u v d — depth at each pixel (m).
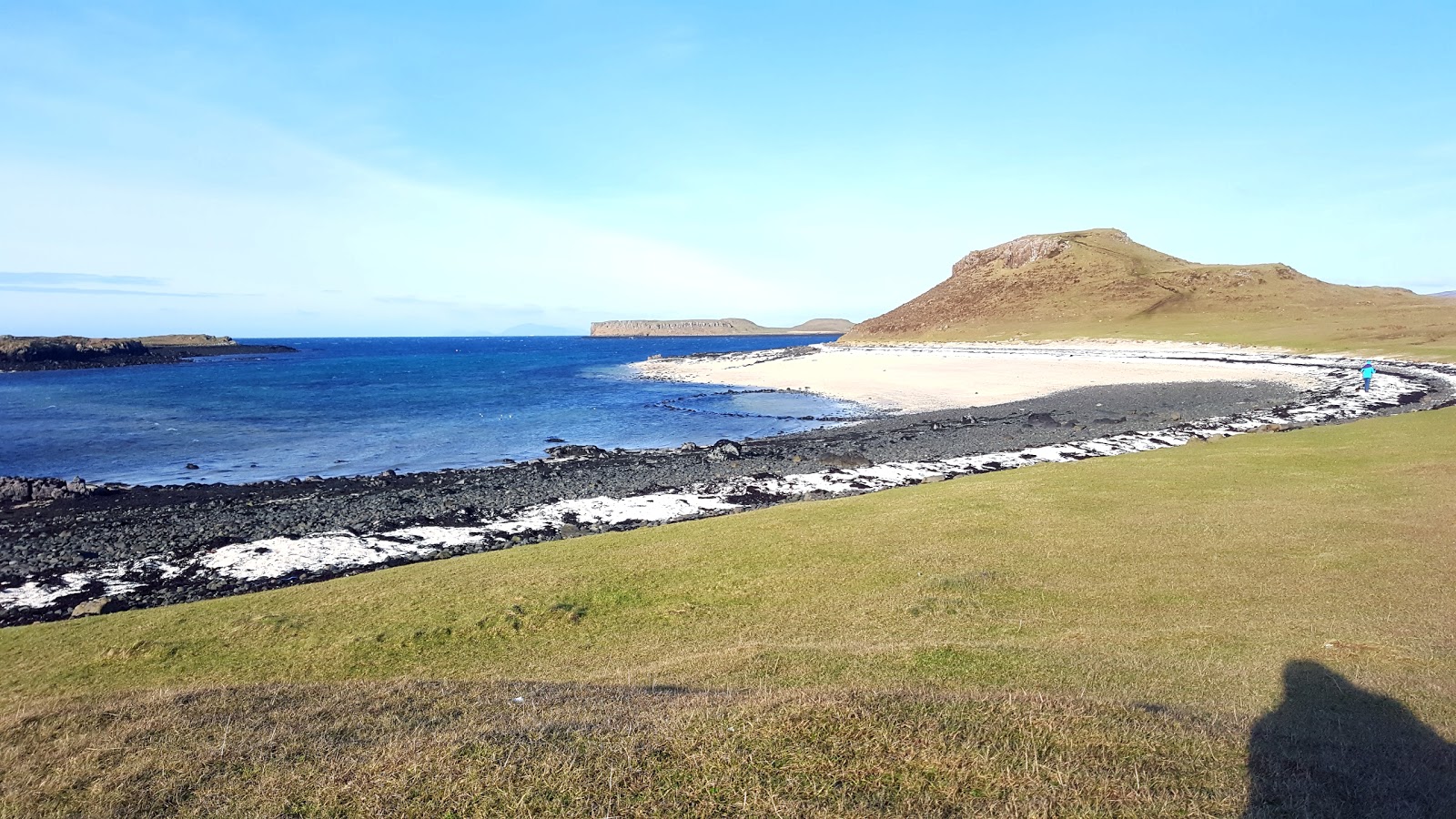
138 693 9.96
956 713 7.58
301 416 54.06
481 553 18.20
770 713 7.63
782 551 16.30
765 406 56.53
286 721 8.33
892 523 18.14
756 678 9.95
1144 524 16.81
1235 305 105.31
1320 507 17.38
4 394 70.62
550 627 12.84
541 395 68.00
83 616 15.68
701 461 32.69
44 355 109.88
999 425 40.12
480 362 131.75
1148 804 5.92
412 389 75.06
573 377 91.25
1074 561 14.61
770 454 33.66
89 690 10.80
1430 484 18.94
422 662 11.62
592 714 8.12
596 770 6.58
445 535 21.73
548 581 14.95
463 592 14.52
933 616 12.33
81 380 87.69
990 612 12.35
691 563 15.73
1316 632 10.60
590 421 50.22
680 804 6.02
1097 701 8.20
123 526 23.25
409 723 8.16
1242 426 36.62
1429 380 51.31
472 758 6.87
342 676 11.14
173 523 23.48
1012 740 7.01
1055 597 12.88
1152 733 7.19
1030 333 105.19
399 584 15.31
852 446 35.19
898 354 95.94
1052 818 5.73
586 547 17.67
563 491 27.31
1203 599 12.34
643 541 17.88
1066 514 18.02
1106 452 31.20
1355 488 19.03
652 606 13.59
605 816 5.84
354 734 7.83
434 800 6.17
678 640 12.07
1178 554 14.61
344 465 36.19
